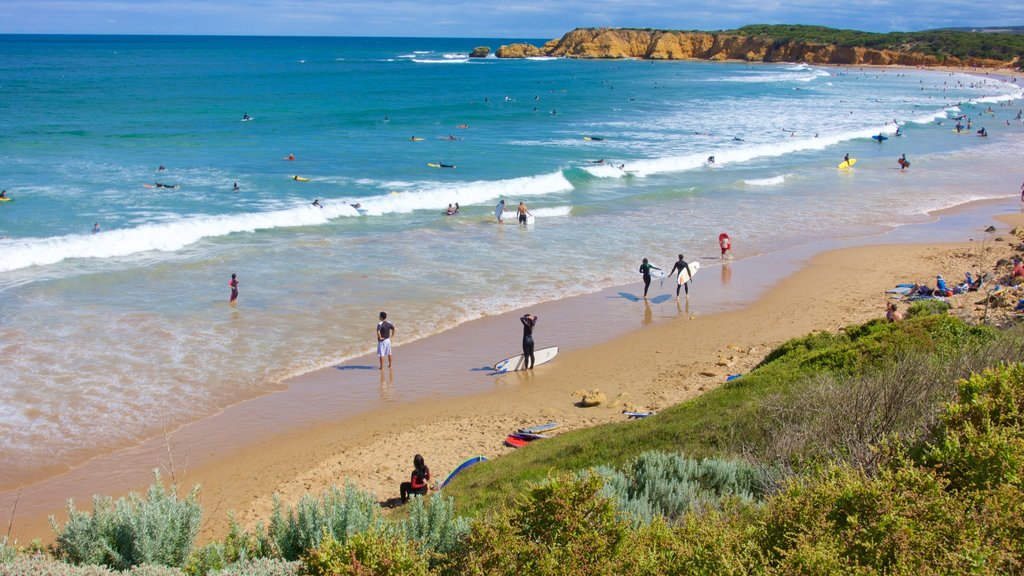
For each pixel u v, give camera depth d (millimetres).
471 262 27484
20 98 81250
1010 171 48312
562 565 5367
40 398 16219
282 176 42500
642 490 9258
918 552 4941
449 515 7980
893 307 18812
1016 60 158000
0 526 11992
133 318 20969
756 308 23094
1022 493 5426
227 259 26844
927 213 36375
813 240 31281
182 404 16391
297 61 174250
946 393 10078
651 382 17875
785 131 65875
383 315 18500
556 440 14109
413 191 37938
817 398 11352
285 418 15992
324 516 7934
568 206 36719
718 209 37156
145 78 113125
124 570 6816
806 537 5188
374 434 15359
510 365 18719
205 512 12258
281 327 20781
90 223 30359
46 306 21609
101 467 13859
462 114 76875
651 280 25953
